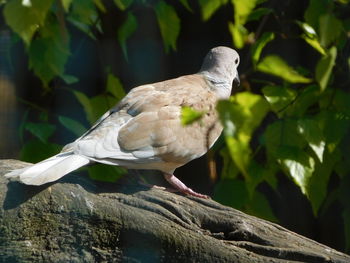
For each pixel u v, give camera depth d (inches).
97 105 475.8
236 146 211.0
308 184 429.7
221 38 561.3
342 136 453.4
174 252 310.0
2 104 516.4
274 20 523.2
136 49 563.5
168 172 387.5
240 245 317.1
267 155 457.1
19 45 504.1
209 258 308.0
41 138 449.7
